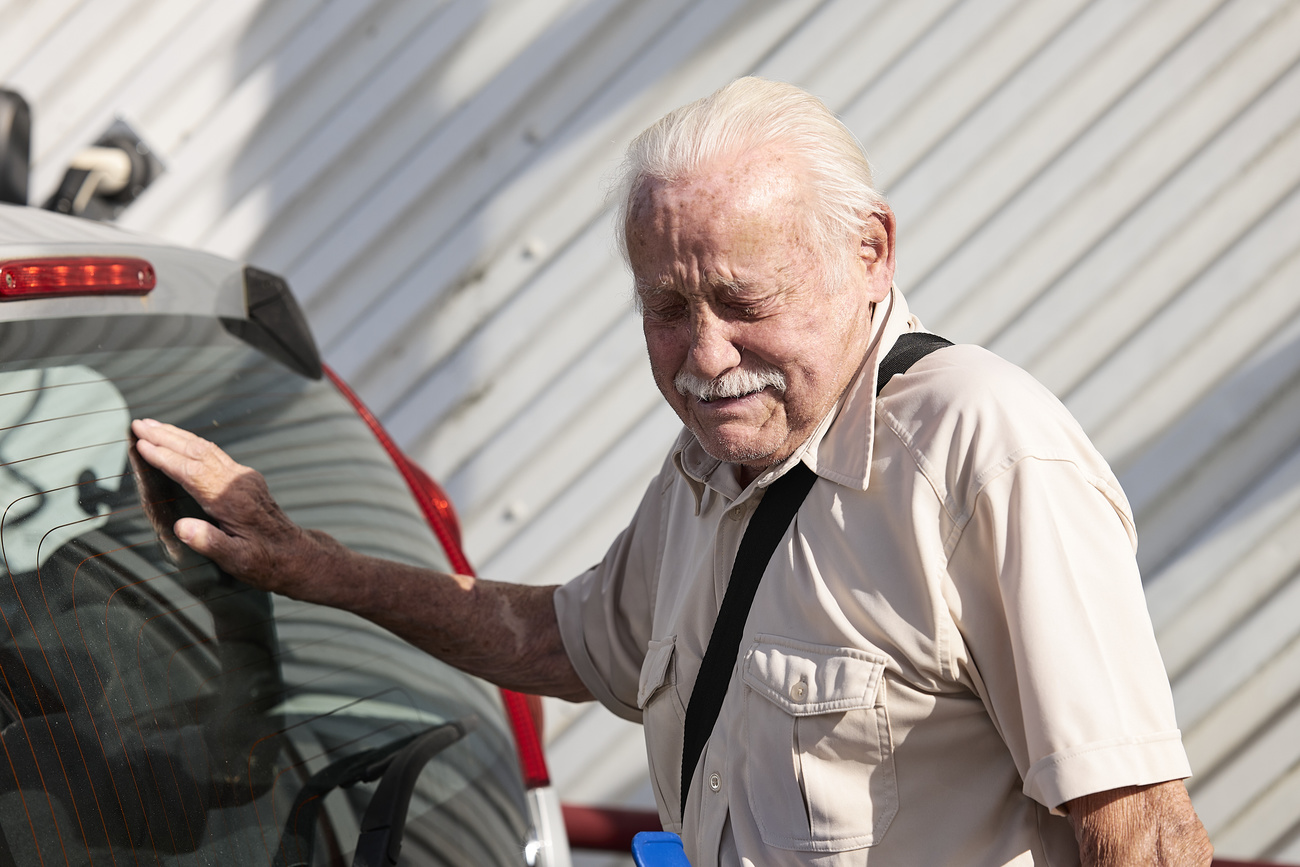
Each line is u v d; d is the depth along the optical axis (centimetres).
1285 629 288
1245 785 292
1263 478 291
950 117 305
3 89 250
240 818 134
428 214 335
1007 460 111
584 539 330
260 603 151
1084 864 106
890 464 119
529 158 329
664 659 140
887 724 116
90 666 127
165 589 139
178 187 344
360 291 339
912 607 115
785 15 312
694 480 142
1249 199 292
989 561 112
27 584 125
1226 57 293
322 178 340
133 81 344
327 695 154
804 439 126
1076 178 300
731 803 125
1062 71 300
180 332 165
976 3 303
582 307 329
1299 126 289
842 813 117
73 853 117
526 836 175
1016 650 107
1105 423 298
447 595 161
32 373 139
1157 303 296
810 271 118
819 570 122
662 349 124
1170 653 295
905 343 128
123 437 144
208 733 136
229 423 162
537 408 331
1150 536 296
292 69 339
